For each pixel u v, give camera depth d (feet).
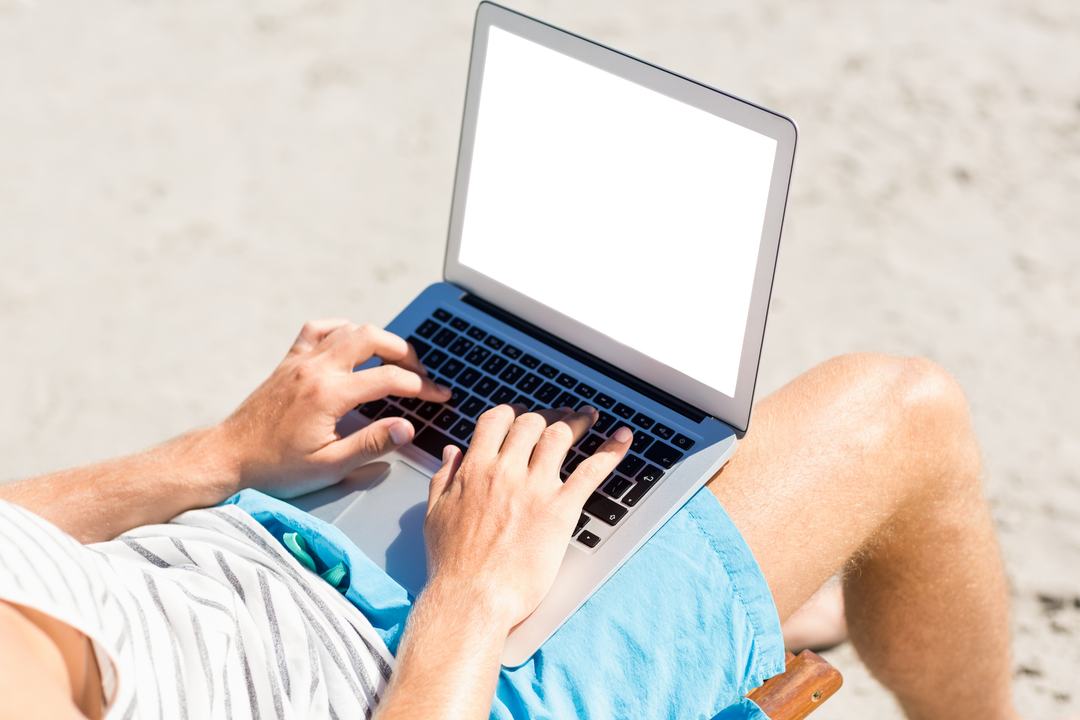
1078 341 9.80
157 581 3.79
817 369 5.43
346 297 10.57
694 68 12.82
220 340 10.22
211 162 12.05
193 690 3.65
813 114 12.17
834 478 4.95
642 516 4.58
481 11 5.11
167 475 4.83
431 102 12.78
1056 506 8.47
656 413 5.00
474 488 4.40
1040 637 7.62
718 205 4.58
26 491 4.90
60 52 13.55
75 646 3.06
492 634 3.92
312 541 4.50
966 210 11.08
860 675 7.50
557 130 5.03
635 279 5.00
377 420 5.12
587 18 13.64
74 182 11.81
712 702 4.29
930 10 13.61
